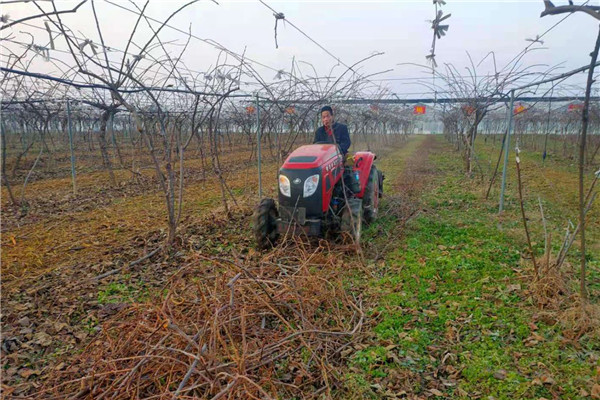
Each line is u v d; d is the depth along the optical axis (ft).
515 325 11.10
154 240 19.51
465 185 32.94
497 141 99.45
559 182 33.81
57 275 15.51
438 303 12.50
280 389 8.87
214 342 8.38
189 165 50.29
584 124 10.13
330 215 17.72
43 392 8.39
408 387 8.89
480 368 9.40
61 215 25.04
